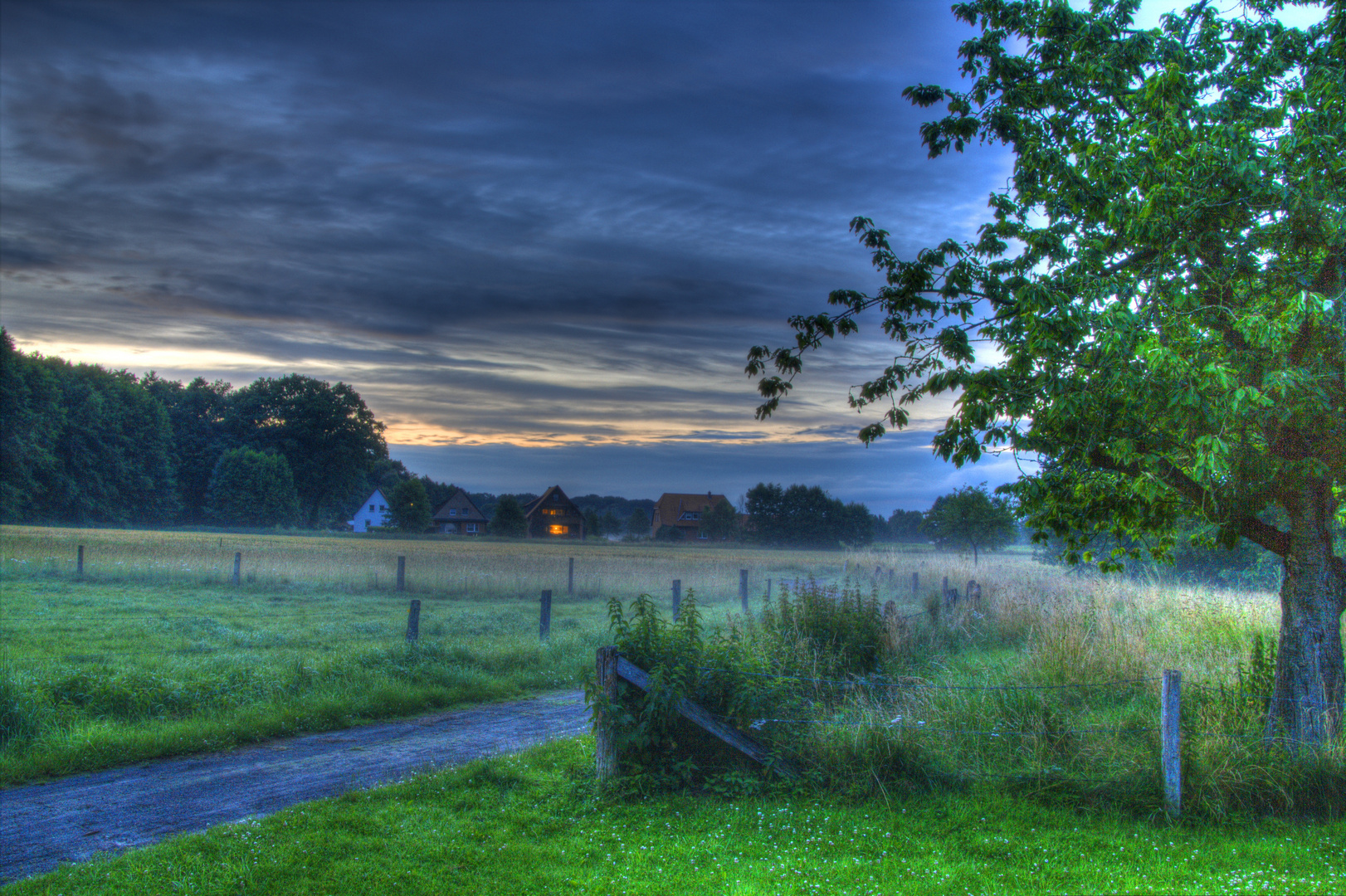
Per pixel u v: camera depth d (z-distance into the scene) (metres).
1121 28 9.13
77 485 89.81
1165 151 7.71
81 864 5.73
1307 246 7.46
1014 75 9.04
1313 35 8.12
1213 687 8.50
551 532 125.88
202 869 5.54
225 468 103.69
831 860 5.82
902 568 31.19
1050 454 7.92
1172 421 7.38
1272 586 19.80
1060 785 7.14
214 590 25.64
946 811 6.84
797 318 8.59
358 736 9.85
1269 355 6.91
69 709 9.54
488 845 6.09
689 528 129.62
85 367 99.62
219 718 9.95
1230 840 6.20
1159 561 9.55
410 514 108.38
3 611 18.86
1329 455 7.40
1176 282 7.56
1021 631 15.09
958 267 8.03
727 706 7.87
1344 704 7.48
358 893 5.26
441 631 17.94
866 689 9.12
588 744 8.98
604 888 5.31
